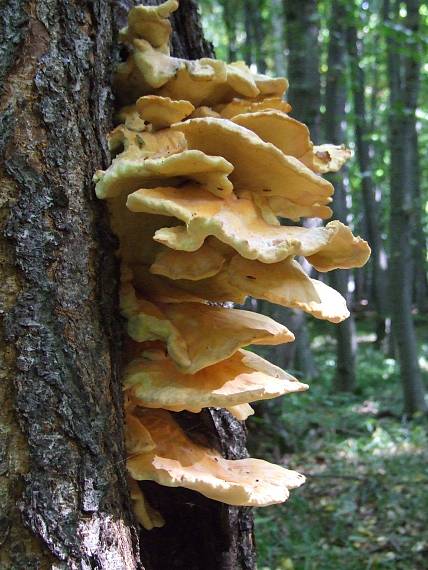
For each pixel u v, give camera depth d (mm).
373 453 2867
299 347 4770
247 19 5520
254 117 760
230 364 805
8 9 716
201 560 950
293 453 2832
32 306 699
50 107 719
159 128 783
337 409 3768
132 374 772
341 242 755
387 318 6301
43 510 683
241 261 750
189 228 687
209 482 752
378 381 4625
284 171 742
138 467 757
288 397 3732
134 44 810
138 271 803
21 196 703
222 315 815
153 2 1012
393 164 3521
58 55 730
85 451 706
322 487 2453
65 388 703
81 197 730
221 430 965
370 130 6125
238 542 982
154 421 825
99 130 762
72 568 683
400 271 3525
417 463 2668
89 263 734
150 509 856
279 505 2260
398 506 2225
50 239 710
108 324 748
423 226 8750
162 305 816
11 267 698
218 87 822
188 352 764
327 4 4340
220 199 740
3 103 706
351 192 8094
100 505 706
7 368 690
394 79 4375
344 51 4023
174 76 793
